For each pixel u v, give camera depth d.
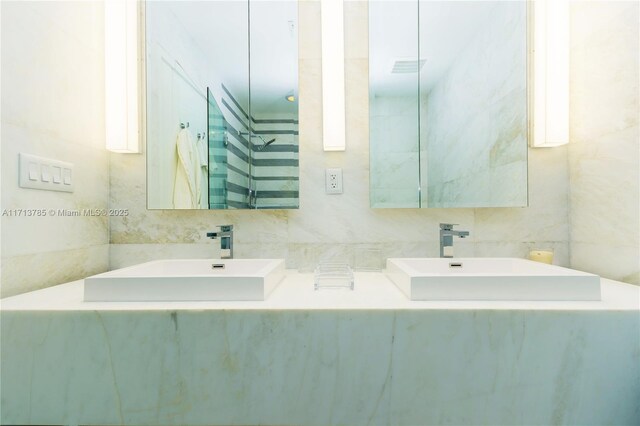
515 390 0.76
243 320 0.77
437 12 1.28
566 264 1.27
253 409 0.78
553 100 1.20
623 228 1.06
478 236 1.29
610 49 1.08
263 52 1.28
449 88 1.28
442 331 0.76
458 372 0.77
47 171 1.03
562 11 1.19
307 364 0.78
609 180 1.10
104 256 1.29
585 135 1.19
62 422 0.78
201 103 1.29
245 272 1.19
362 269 1.30
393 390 0.77
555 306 0.78
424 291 0.85
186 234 1.31
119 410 0.78
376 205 1.27
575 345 0.75
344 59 1.30
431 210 1.30
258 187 1.28
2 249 0.90
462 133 1.28
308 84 1.31
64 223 1.10
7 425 0.79
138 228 1.31
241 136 1.28
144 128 1.31
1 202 0.89
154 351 0.78
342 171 1.31
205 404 0.78
